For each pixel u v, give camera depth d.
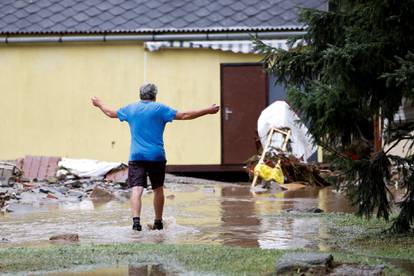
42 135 41.84
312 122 16.11
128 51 41.47
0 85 41.94
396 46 14.78
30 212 23.41
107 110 19.33
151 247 15.05
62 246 15.68
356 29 14.96
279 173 33.06
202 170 41.06
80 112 41.66
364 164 16.03
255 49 17.30
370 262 13.06
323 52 14.72
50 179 34.62
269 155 34.03
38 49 41.84
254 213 22.33
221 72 41.22
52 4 43.09
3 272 12.62
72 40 41.38
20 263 13.34
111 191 30.33
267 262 13.12
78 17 42.31
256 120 41.00
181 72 41.28
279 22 41.53
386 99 15.31
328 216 20.97
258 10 42.16
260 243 16.19
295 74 16.94
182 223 20.03
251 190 31.81
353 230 17.91
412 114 18.70
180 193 30.44
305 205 24.58
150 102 19.20
